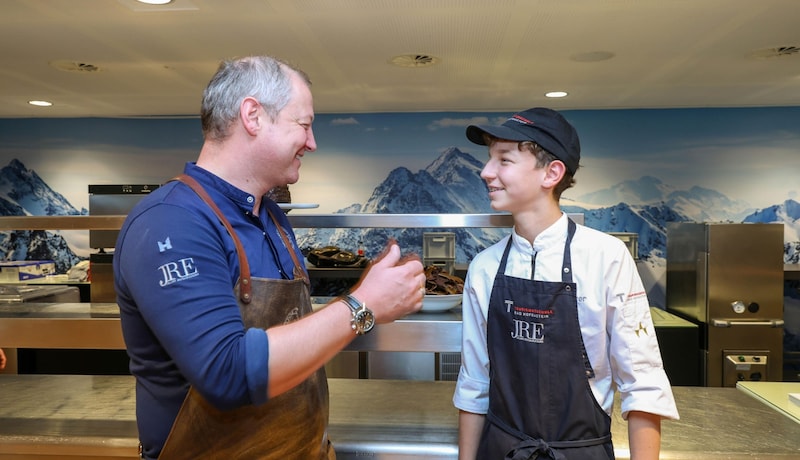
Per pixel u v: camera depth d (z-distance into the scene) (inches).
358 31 111.8
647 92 172.1
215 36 115.0
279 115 36.5
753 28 109.8
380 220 59.9
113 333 55.7
